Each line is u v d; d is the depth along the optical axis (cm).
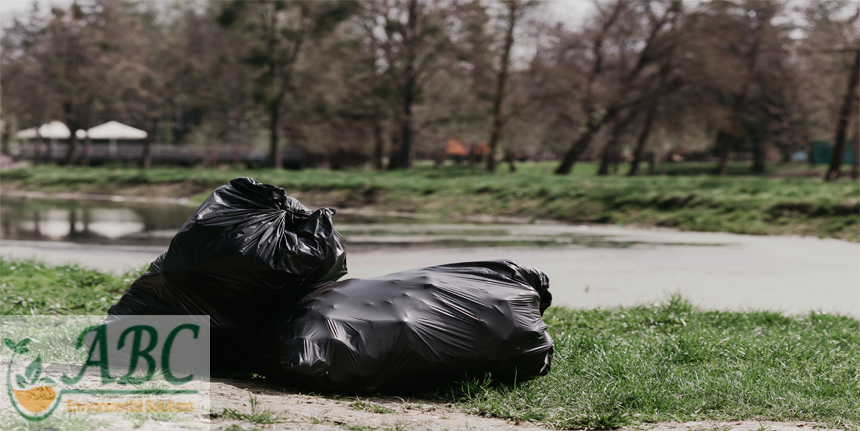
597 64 4562
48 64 5672
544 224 2242
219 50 5678
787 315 820
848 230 1792
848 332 688
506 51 4212
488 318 472
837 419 434
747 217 2002
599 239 1741
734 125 4391
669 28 4234
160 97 6044
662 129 5584
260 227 488
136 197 3803
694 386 486
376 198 3039
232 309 493
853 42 3503
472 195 2834
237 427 347
